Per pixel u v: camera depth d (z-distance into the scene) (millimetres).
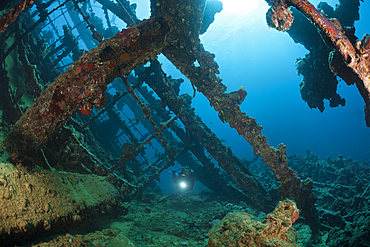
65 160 6410
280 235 2383
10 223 3152
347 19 6820
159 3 4980
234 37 63656
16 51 8492
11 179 3719
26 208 3541
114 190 7297
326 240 6320
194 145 10258
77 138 6852
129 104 17266
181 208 9828
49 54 10336
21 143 4613
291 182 6570
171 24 5102
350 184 10250
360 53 4328
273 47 62469
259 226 2455
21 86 8125
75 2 7160
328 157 12812
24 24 9406
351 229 5895
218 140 8977
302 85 7578
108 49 4766
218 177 10477
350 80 4984
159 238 6305
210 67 5684
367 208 7449
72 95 4516
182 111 8875
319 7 7137
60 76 4555
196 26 5203
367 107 4797
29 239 3377
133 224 7141
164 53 5707
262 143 6297
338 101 7098
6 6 5199
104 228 5820
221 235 2594
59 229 4129
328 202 9266
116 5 8516
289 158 14523
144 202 9852
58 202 4398
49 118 4609
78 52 10742
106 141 14352
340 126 63906
